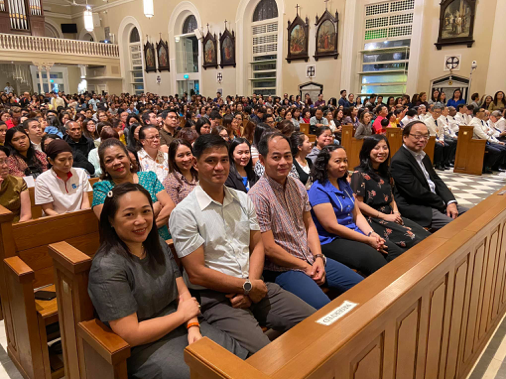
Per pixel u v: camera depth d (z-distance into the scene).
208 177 1.85
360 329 1.13
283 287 2.18
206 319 1.87
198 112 11.64
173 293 1.71
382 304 1.27
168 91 21.23
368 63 13.83
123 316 1.49
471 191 6.19
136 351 1.57
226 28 17.48
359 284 1.42
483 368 2.29
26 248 2.24
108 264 1.51
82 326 1.58
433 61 12.26
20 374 2.26
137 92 23.56
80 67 24.66
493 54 10.89
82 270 1.58
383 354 1.32
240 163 3.41
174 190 2.92
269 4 16.22
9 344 2.39
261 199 2.23
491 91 11.05
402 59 13.02
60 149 2.85
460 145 7.70
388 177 3.29
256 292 1.91
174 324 1.60
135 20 21.77
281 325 1.93
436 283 1.65
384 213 3.20
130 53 23.08
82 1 24.58
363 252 2.51
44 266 2.33
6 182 2.90
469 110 9.03
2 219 2.12
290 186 2.38
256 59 17.28
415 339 1.57
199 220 1.85
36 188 2.91
